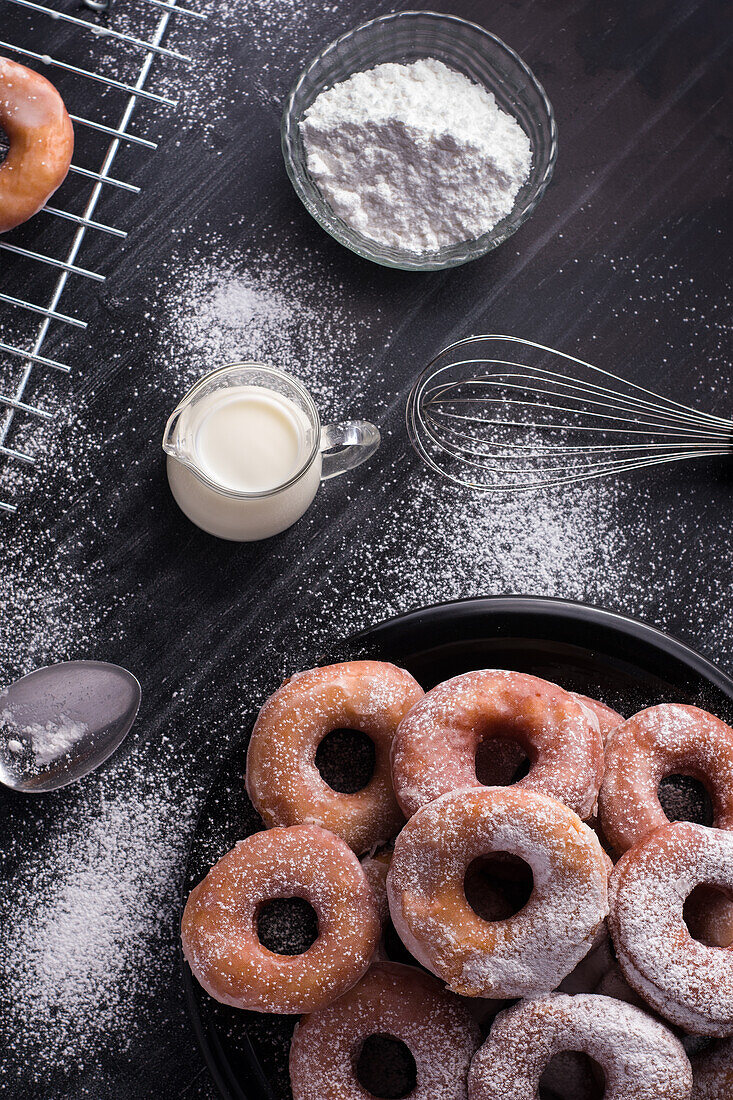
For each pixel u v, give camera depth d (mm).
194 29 905
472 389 910
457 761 822
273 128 907
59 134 865
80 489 899
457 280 909
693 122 913
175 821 892
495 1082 803
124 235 879
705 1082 819
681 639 904
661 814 827
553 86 911
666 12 912
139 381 901
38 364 898
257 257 906
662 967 802
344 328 906
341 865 820
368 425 888
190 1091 883
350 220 894
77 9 901
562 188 912
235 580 901
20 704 887
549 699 827
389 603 901
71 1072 883
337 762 866
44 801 890
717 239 910
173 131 905
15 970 885
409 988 825
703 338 910
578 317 912
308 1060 823
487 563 904
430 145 878
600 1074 830
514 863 831
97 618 898
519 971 798
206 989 820
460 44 905
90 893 888
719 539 909
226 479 877
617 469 902
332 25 909
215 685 897
